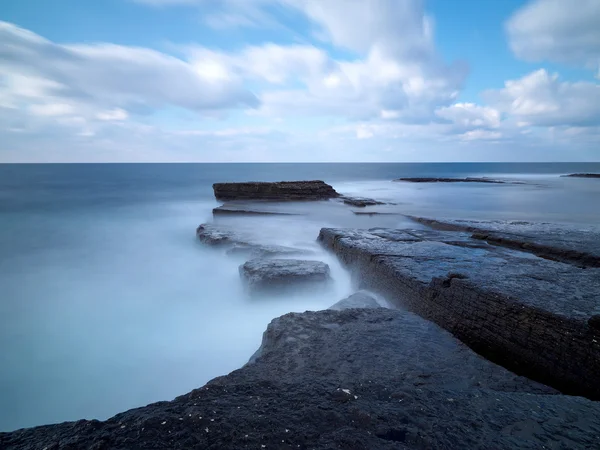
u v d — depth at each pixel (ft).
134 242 57.88
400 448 8.36
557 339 17.13
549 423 9.71
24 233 64.28
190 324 29.58
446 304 23.29
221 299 34.12
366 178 243.19
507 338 19.35
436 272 27.37
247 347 25.77
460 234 43.78
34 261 47.65
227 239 49.34
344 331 18.15
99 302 34.47
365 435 8.75
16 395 22.00
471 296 21.71
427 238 41.52
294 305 30.14
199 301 33.99
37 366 24.54
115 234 63.67
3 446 8.52
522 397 11.21
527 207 85.25
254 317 29.48
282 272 31.04
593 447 8.67
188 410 9.58
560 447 8.66
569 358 16.53
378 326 18.79
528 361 18.24
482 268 26.94
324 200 103.45
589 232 42.04
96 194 127.75
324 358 15.31
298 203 97.30
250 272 32.12
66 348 26.61
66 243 57.06
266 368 14.60
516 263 28.89
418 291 25.44
